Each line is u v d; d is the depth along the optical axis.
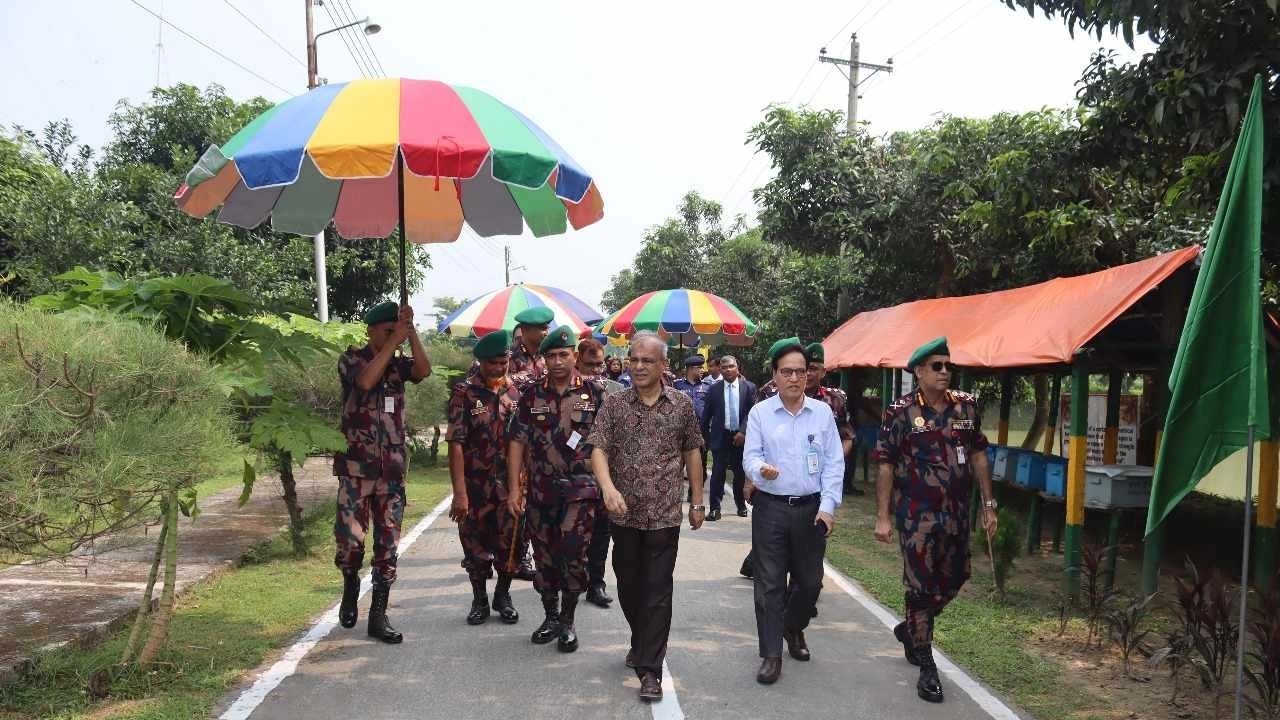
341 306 20.39
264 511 10.05
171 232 15.03
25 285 13.06
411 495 11.96
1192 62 6.07
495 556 5.69
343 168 4.23
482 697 4.36
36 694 4.15
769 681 4.64
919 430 4.66
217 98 18.25
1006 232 11.22
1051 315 7.29
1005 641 5.59
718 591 6.75
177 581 6.39
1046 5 6.16
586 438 5.06
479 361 5.59
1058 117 11.40
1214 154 6.07
